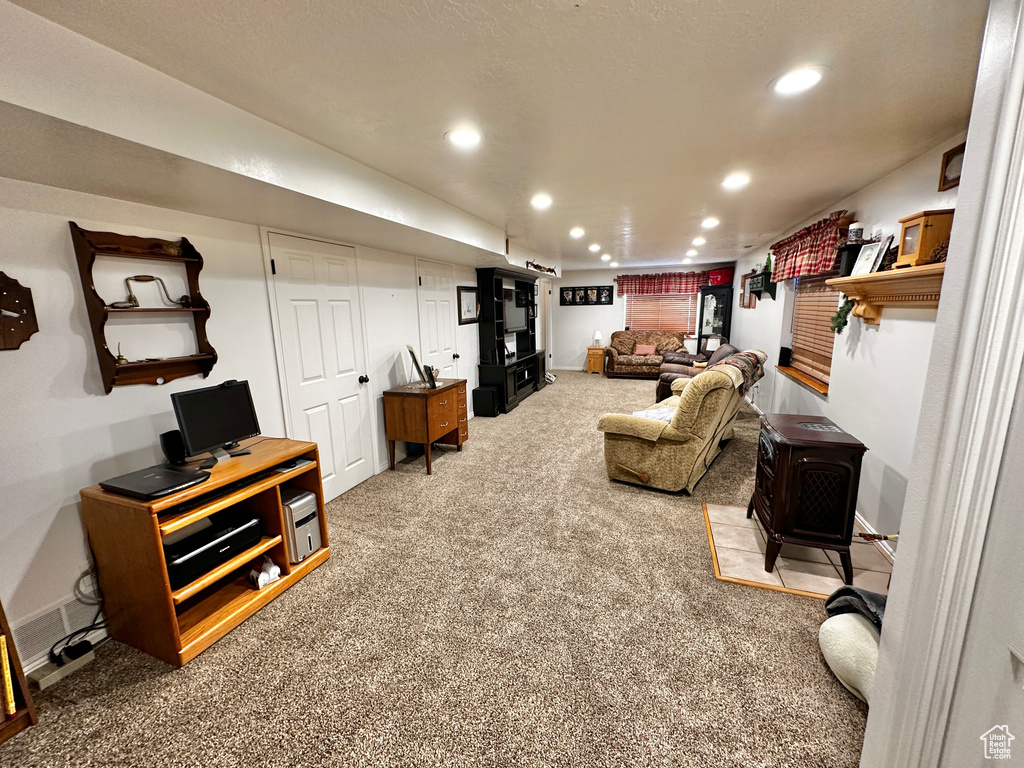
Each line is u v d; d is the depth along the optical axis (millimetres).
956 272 809
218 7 1038
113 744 1308
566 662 1579
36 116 1085
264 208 2064
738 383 2992
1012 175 698
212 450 1943
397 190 2482
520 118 1696
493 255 4137
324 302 2953
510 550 2359
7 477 1515
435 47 1231
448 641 1696
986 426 764
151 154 1361
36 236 1562
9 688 1321
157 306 1980
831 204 3234
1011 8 686
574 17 1108
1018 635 723
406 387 3641
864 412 2562
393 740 1297
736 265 7332
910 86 1489
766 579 2064
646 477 3104
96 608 1753
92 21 1086
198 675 1559
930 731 896
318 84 1422
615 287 8859
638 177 2492
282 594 2012
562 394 6668
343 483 3166
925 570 879
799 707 1384
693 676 1509
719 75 1409
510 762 1224
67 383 1659
